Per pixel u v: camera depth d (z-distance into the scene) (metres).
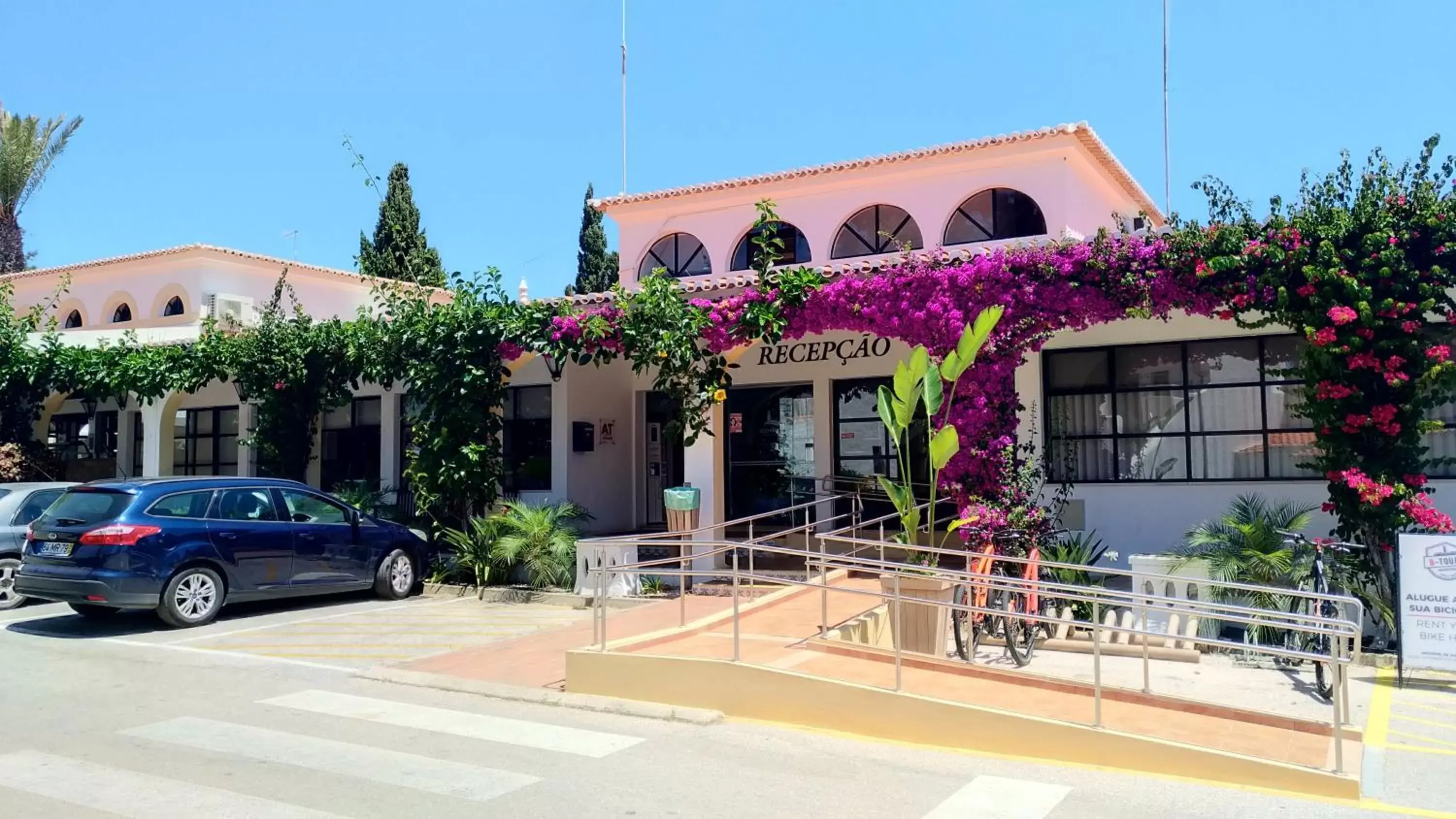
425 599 14.01
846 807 5.63
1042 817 5.51
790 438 17.44
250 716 7.64
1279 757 6.36
